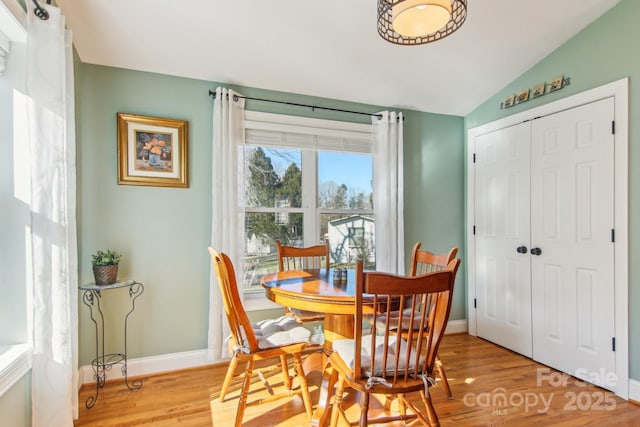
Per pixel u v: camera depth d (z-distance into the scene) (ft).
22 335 5.20
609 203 7.33
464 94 10.25
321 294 5.55
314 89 9.50
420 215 11.07
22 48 5.24
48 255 5.03
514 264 9.59
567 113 8.18
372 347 4.47
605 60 7.42
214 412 6.43
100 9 6.40
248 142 9.02
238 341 5.86
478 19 7.33
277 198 9.69
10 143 5.18
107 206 7.77
